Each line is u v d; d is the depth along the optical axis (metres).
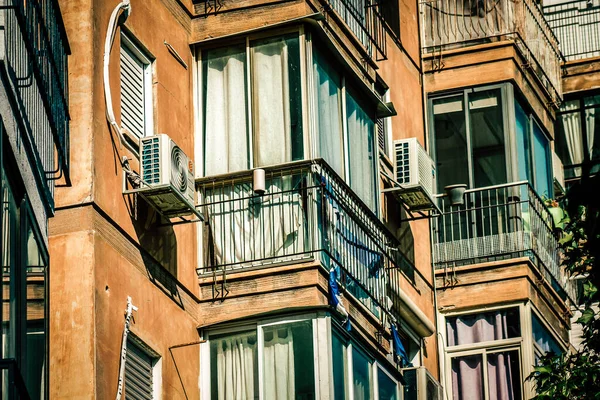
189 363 39.34
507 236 52.22
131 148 38.22
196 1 42.69
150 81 40.16
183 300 39.47
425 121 53.75
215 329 40.03
